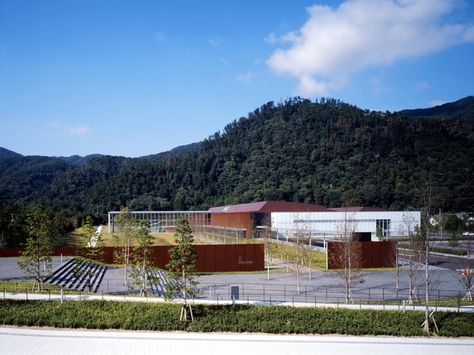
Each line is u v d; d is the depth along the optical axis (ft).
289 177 539.70
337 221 268.41
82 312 100.17
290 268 185.06
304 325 97.35
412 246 130.52
